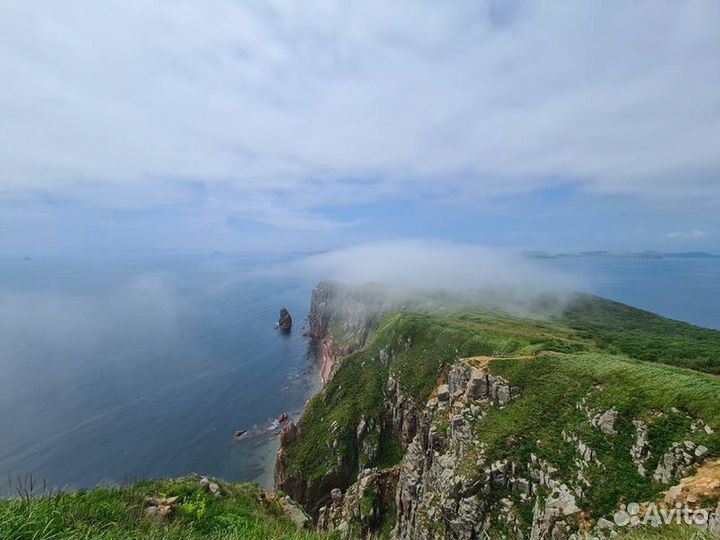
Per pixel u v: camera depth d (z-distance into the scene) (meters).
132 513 13.73
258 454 104.56
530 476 42.62
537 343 81.25
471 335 96.12
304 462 93.94
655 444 36.22
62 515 10.87
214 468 97.56
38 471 90.00
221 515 16.64
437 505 50.06
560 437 44.06
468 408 57.62
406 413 93.31
